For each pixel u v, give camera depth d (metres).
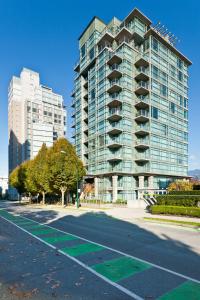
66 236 13.03
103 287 5.90
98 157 52.22
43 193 52.06
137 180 49.81
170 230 15.27
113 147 49.91
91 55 57.50
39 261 8.17
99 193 51.31
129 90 49.81
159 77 53.88
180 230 15.27
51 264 7.82
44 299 5.27
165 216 22.83
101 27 57.12
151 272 7.01
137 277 6.59
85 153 58.91
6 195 126.81
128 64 50.28
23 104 113.12
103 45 54.41
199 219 19.64
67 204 48.25
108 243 11.16
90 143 55.91
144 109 51.88
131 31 51.56
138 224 18.39
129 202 38.88
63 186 43.03
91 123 56.28
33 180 52.62
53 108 119.31
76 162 43.34
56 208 38.34
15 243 11.19
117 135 49.94
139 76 50.50
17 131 114.56
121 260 8.28
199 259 8.39
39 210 34.66
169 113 56.00
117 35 51.47
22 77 115.88
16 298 5.33
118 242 11.39
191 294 5.50
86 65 59.31
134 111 50.38
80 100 62.47
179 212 22.33
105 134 50.12
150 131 50.12
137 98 51.59
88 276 6.67
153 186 50.00
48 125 105.00
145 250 9.75
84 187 54.00
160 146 52.38
